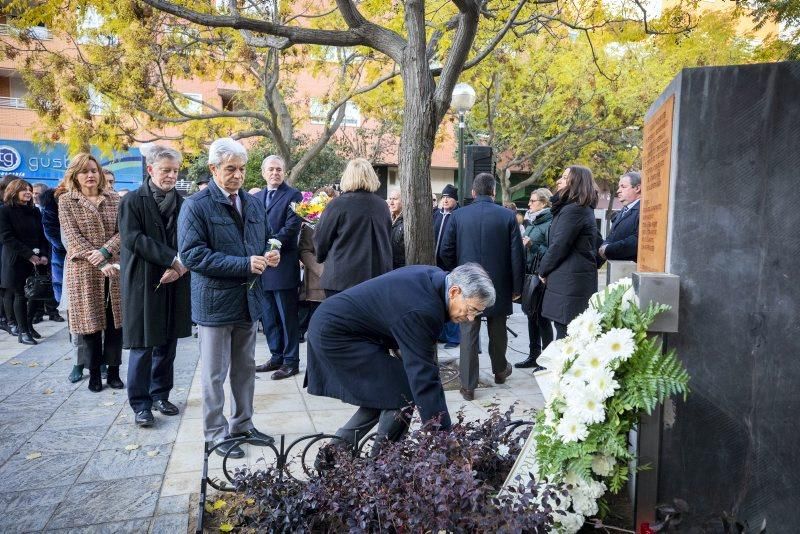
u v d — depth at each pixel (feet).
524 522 6.22
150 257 12.99
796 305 6.70
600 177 72.59
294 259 17.83
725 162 6.87
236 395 12.17
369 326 9.41
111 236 15.94
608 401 6.98
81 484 10.51
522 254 16.72
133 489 10.29
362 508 6.98
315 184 67.31
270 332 18.60
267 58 37.55
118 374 16.72
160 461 11.50
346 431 9.77
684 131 7.01
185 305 14.28
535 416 8.13
